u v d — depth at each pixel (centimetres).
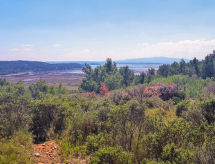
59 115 628
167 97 1458
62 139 525
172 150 335
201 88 1819
